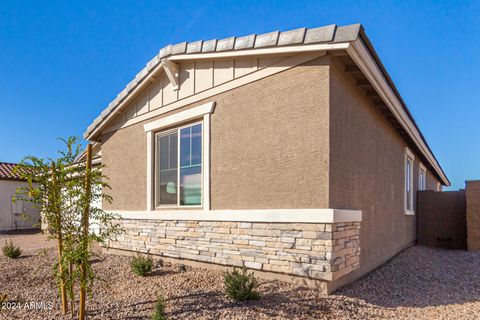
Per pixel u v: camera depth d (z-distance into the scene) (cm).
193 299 477
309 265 497
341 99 547
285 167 543
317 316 424
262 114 581
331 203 496
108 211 920
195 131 712
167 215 734
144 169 817
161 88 789
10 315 434
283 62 557
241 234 591
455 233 1161
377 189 737
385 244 795
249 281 506
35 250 945
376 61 553
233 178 615
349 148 576
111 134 943
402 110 773
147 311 438
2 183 1786
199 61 700
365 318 430
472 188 1077
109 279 614
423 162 1388
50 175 415
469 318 449
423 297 555
